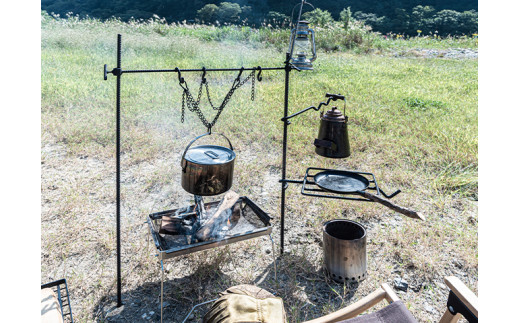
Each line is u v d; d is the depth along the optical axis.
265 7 42.62
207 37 17.88
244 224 3.09
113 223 3.99
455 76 11.96
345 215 4.20
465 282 3.19
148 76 10.18
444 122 7.11
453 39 22.48
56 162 5.40
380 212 4.22
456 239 3.73
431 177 5.05
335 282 3.17
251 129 6.88
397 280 3.19
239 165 5.44
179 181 4.95
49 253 3.46
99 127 6.59
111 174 5.13
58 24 17.86
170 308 2.89
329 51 16.81
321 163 5.48
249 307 2.06
